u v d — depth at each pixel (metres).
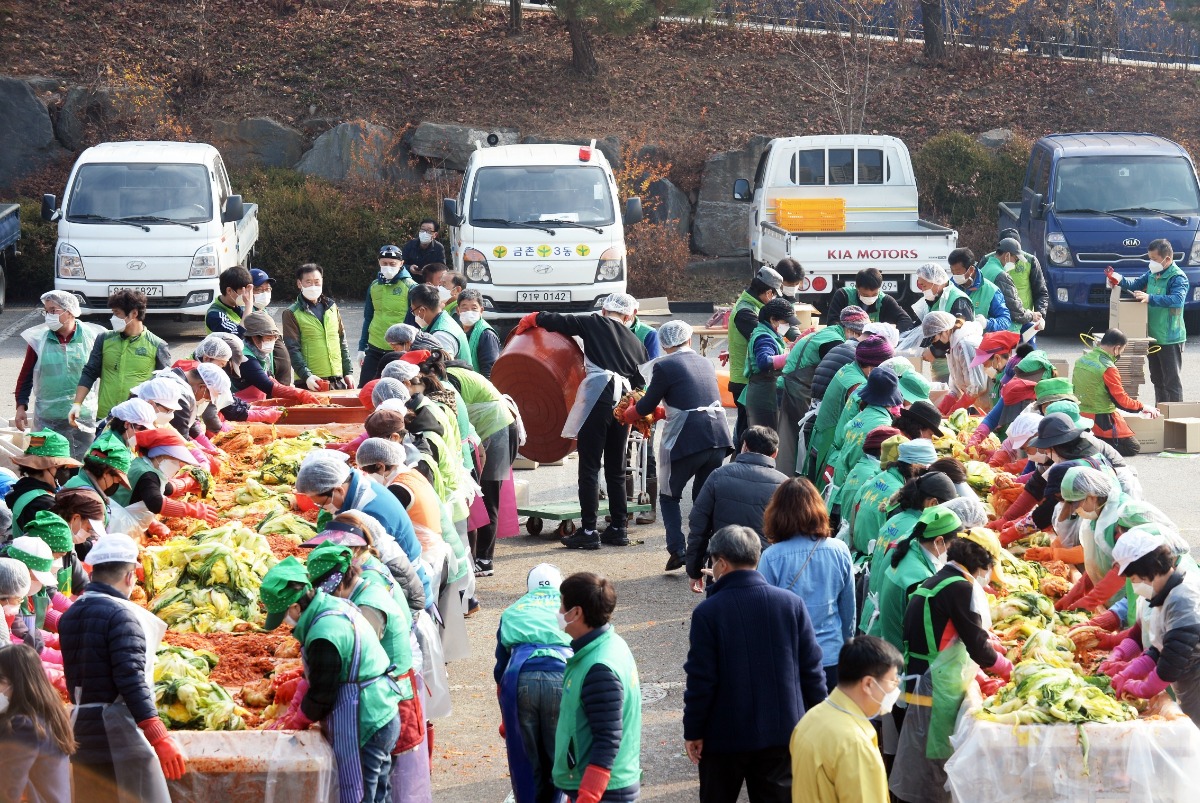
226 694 6.71
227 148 32.72
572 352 13.72
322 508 8.04
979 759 6.47
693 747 6.71
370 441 8.70
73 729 6.01
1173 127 34.84
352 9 37.44
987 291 15.80
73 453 13.22
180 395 9.88
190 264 23.19
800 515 7.70
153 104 32.91
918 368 17.22
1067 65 36.84
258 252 28.92
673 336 12.15
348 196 30.92
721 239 31.75
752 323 14.56
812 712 5.74
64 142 32.47
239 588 8.18
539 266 22.33
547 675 6.73
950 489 7.62
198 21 36.03
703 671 6.64
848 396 11.29
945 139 32.47
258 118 32.88
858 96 34.84
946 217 32.38
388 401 9.27
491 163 23.17
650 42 36.81
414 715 6.64
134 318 12.87
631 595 11.77
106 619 6.06
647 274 29.70
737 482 9.23
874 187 26.16
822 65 35.81
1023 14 37.66
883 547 7.73
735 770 6.71
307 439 11.70
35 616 7.04
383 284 15.95
